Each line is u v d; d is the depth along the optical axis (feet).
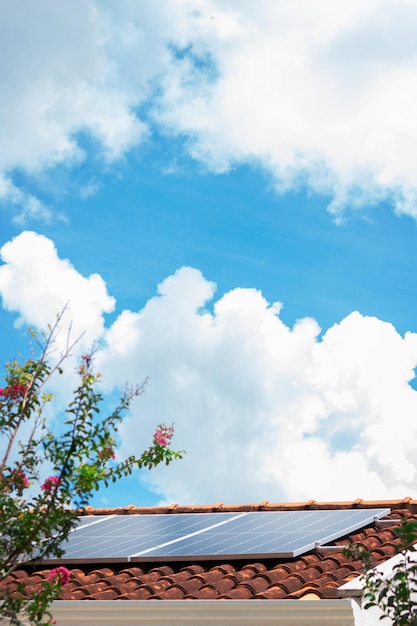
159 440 31.68
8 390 28.07
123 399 27.99
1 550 26.94
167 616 30.27
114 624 30.89
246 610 29.30
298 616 28.68
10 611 26.89
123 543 40.24
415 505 46.68
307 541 37.60
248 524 41.78
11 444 27.71
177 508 50.83
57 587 27.04
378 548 38.60
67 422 27.43
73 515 27.50
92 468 27.89
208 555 36.52
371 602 26.43
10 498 27.12
